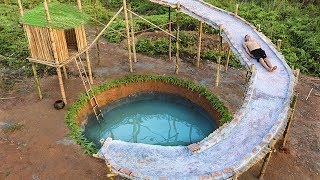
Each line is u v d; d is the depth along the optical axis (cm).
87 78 1516
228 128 980
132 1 2556
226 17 1526
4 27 2006
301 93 1535
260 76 1225
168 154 900
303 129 1312
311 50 1855
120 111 1598
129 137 1477
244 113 1039
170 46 1741
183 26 2128
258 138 957
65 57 1361
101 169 1134
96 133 1472
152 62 1758
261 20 2136
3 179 1092
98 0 2550
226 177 838
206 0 2358
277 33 2006
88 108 1480
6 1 2389
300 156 1188
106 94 1552
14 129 1296
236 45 1312
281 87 1170
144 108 1633
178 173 841
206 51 1841
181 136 1483
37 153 1195
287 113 1048
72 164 1152
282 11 2253
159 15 2259
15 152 1197
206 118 1498
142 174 831
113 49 1867
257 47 1302
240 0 2477
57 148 1216
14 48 1820
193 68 1706
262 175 1082
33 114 1379
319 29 2016
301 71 1722
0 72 1644
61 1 2408
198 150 909
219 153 907
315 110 1429
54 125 1324
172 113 1611
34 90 1526
